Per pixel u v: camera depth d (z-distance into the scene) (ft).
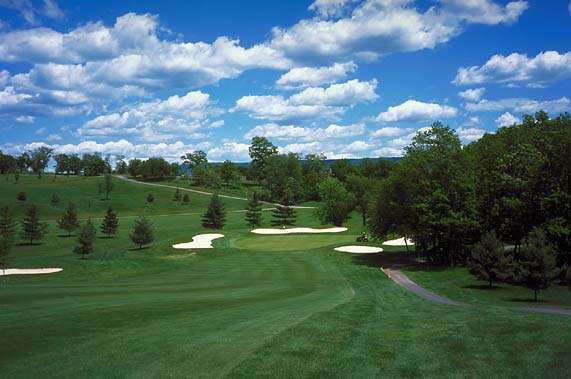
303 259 148.77
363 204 278.26
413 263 143.13
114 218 225.56
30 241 201.16
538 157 131.95
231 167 537.24
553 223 118.42
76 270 127.03
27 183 457.68
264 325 44.32
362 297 79.87
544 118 156.25
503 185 137.59
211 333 40.57
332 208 285.43
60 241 207.21
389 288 98.78
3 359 32.65
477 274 106.42
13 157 593.42
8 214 195.62
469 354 34.14
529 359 33.01
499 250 102.27
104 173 647.56
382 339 38.37
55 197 368.07
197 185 530.27
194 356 32.94
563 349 35.53
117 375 28.99
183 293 78.59
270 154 547.90
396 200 152.25
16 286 88.63
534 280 90.02
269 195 448.65
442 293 97.55
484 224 142.61
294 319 48.06
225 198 449.06
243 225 292.20
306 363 31.35
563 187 128.57
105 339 38.37
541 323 45.83
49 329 42.86
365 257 154.92
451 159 138.82
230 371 29.58
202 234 211.61
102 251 167.94
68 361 32.04
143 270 128.47
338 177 515.09
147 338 38.65
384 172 511.40
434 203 136.46
